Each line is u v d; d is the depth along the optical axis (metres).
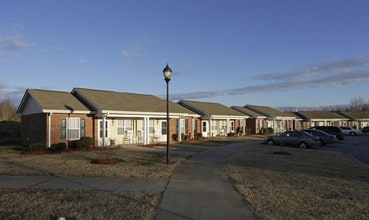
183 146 24.55
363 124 75.00
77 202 8.02
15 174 11.71
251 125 48.81
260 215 6.98
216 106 43.59
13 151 20.36
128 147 22.98
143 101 29.83
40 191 9.15
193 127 35.91
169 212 7.21
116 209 7.43
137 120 27.98
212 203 7.95
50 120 21.62
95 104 23.47
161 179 10.97
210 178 11.22
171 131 31.28
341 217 6.90
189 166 14.02
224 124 43.06
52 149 20.25
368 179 11.49
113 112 23.47
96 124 24.19
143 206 7.67
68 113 22.53
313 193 9.07
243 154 19.17
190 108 38.44
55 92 25.12
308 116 63.91
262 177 11.48
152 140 29.00
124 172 12.12
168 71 15.11
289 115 59.19
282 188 9.67
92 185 9.97
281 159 17.03
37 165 13.77
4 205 7.73
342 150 24.89
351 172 13.07
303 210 7.38
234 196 8.66
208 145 25.88
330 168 14.09
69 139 22.58
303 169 13.59
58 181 10.55
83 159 15.94
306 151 22.30
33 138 23.27
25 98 24.12
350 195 8.88
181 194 8.88
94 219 6.74
